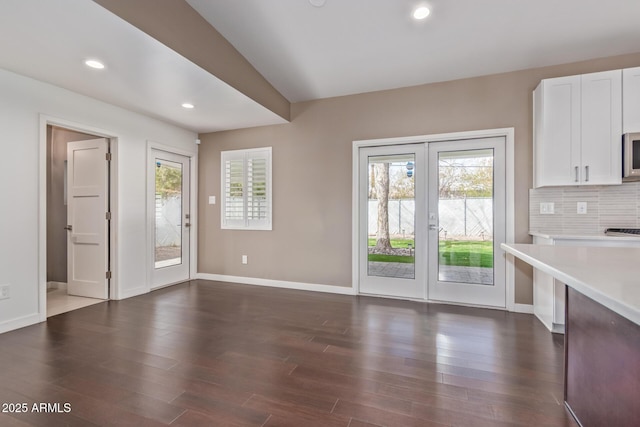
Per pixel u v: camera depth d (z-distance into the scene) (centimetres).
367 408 165
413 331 272
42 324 288
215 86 302
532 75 322
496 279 338
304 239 420
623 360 119
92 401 171
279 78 362
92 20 196
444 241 359
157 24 221
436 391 180
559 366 209
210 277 477
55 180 430
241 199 455
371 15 258
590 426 141
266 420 156
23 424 153
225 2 248
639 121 264
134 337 258
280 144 431
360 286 395
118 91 315
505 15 250
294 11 257
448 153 357
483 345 243
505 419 156
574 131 281
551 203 312
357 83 367
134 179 387
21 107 279
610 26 258
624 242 248
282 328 279
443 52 302
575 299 156
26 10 185
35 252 292
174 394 178
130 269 383
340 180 400
